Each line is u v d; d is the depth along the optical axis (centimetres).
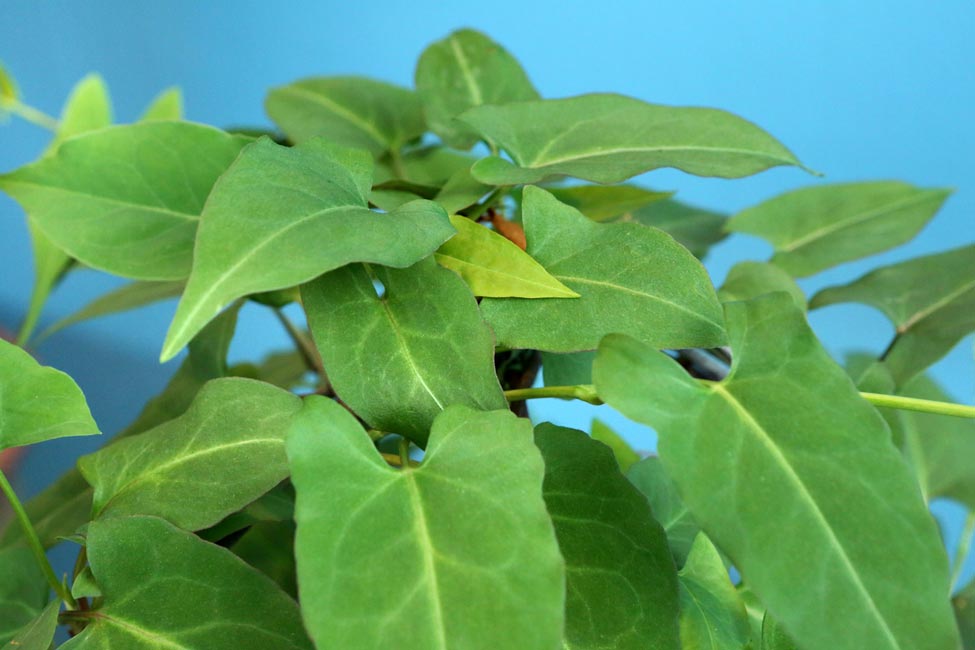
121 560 36
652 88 78
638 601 36
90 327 86
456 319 37
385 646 33
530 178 39
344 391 37
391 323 37
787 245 50
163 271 41
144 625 36
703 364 43
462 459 35
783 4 74
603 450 37
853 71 75
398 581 34
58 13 79
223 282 34
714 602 38
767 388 36
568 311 38
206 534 39
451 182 41
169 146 42
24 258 85
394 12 79
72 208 41
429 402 37
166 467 37
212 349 44
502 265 38
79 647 36
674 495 40
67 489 43
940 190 49
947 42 73
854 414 35
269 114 48
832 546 34
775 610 34
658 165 39
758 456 35
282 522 41
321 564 34
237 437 38
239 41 80
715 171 39
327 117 48
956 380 76
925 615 34
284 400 38
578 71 79
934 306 45
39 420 38
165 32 80
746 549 34
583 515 37
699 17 75
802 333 36
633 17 76
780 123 78
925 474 47
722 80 77
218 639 36
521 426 35
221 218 35
